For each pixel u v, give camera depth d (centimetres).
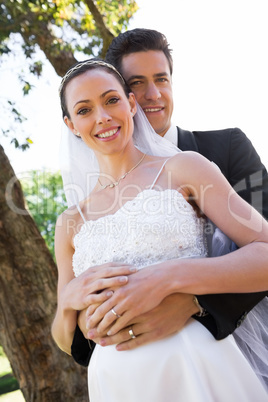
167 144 258
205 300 207
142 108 284
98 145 239
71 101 240
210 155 285
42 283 512
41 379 493
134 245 219
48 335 501
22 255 512
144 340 210
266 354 228
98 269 220
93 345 239
